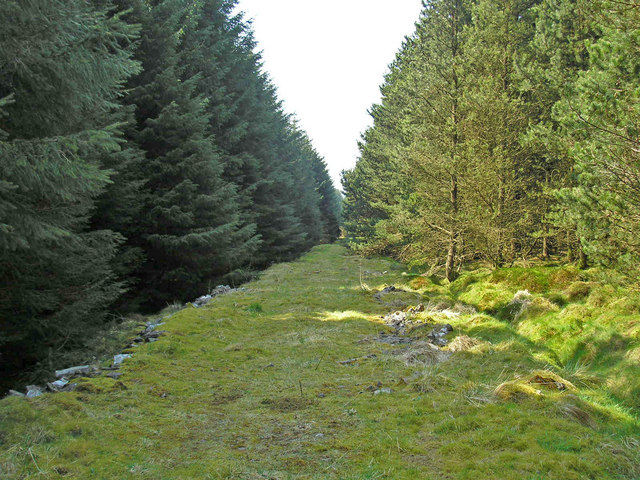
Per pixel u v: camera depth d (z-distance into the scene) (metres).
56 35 4.98
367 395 4.98
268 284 15.95
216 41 19.66
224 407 4.68
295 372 5.99
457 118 15.20
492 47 14.90
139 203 11.41
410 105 17.11
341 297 12.94
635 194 5.91
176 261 13.10
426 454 3.48
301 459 3.42
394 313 10.12
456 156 13.77
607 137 6.06
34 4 4.68
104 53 5.56
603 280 6.64
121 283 8.80
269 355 6.96
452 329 8.19
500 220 13.54
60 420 3.83
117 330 8.33
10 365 7.04
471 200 14.37
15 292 6.38
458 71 14.91
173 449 3.62
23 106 5.41
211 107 17.44
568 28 12.85
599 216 6.24
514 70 14.59
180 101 12.70
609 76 6.35
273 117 26.97
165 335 7.61
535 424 3.89
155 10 12.84
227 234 13.45
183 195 12.30
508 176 13.73
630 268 6.16
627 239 6.23
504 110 13.46
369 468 3.24
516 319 8.92
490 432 3.74
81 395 4.57
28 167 4.38
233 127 19.27
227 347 7.25
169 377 5.61
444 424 3.97
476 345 6.73
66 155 4.80
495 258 14.01
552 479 2.98
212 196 12.95
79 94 5.69
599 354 6.27
